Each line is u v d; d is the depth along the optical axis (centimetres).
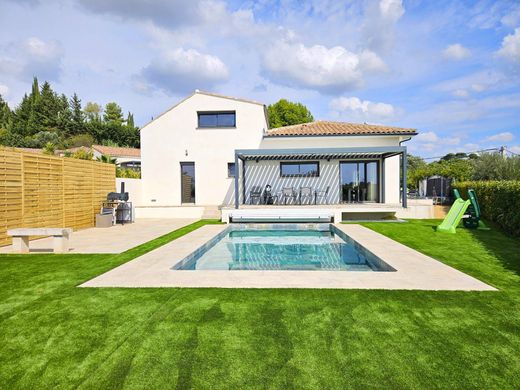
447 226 1055
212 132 1797
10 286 509
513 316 384
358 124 1880
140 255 734
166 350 313
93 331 354
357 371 277
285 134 1645
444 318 379
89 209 1288
